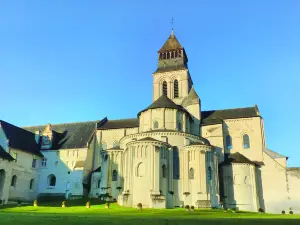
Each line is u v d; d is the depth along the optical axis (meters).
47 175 82.12
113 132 85.81
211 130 78.62
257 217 40.94
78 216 33.69
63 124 95.94
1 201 64.12
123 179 65.75
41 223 23.72
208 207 57.06
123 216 35.97
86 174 79.50
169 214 42.75
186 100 84.25
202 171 60.06
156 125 66.88
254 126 79.00
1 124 77.44
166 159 59.75
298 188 70.56
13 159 69.38
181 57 94.56
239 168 69.56
